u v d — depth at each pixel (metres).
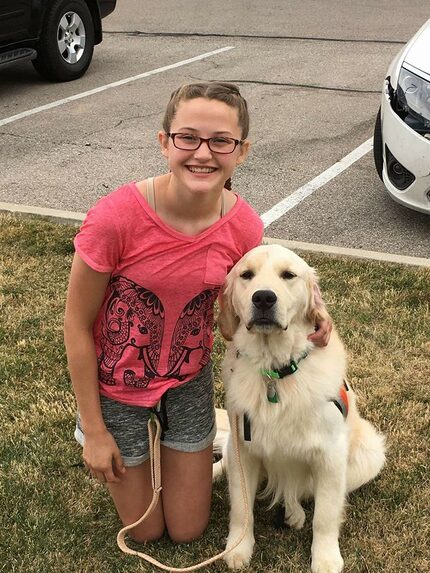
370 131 7.15
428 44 5.00
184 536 2.72
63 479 2.98
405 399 3.46
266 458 2.62
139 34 12.08
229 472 2.66
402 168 4.88
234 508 2.65
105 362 2.46
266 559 2.64
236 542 2.60
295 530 2.79
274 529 2.79
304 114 7.72
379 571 2.55
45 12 8.56
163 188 2.29
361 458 2.79
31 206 5.55
